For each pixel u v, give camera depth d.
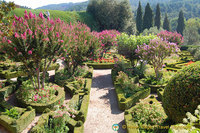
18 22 7.68
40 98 8.17
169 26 56.44
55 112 6.48
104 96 10.34
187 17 113.12
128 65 14.34
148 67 14.56
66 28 9.41
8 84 9.93
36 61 8.39
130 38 14.55
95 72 15.91
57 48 8.44
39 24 8.13
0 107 7.57
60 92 9.28
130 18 39.25
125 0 38.28
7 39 7.30
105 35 18.48
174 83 5.66
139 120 6.67
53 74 13.87
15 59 7.72
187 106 5.17
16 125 6.21
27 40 7.40
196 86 5.03
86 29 13.85
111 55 21.98
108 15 37.91
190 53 25.53
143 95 9.76
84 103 8.34
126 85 10.39
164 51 11.67
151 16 48.41
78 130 6.17
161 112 6.94
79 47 11.73
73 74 12.73
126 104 8.40
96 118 7.77
